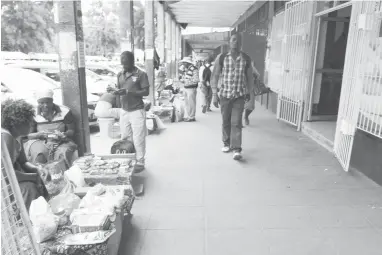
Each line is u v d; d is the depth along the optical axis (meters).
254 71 6.91
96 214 2.31
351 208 3.19
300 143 5.60
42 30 17.91
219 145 5.53
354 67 4.03
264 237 2.70
